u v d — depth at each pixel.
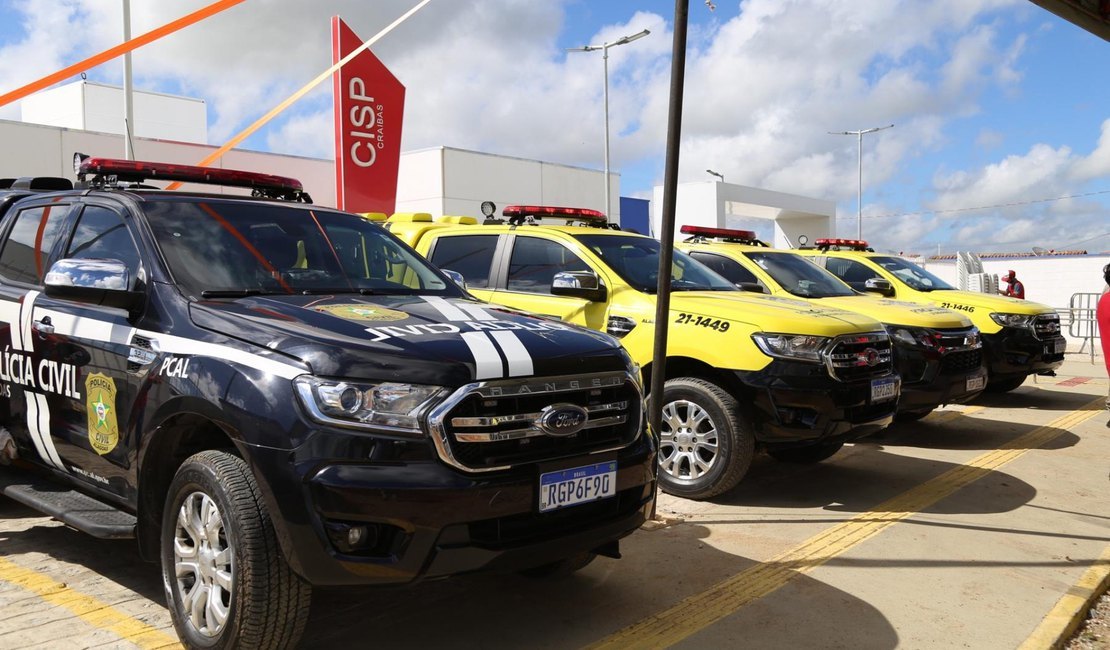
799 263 9.55
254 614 3.00
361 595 4.07
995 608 4.16
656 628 3.79
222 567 3.13
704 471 5.80
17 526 4.96
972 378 8.09
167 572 3.38
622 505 3.55
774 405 5.57
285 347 3.12
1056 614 4.09
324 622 3.75
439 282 4.60
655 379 4.89
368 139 13.06
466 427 3.03
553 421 3.21
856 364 5.81
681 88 4.72
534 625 3.78
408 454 2.95
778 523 5.42
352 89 12.79
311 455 2.91
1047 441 8.33
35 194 4.86
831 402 5.63
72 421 3.94
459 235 7.26
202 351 3.30
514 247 6.86
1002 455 7.67
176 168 4.62
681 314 6.00
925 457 7.56
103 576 4.20
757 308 5.99
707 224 36.94
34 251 4.56
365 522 2.90
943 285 11.56
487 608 3.95
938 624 3.95
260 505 3.04
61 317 4.05
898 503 5.99
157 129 30.80
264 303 3.59
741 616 3.95
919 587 4.40
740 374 5.65
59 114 29.94
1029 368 10.26
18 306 4.38
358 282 4.20
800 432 5.60
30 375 4.25
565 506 3.25
